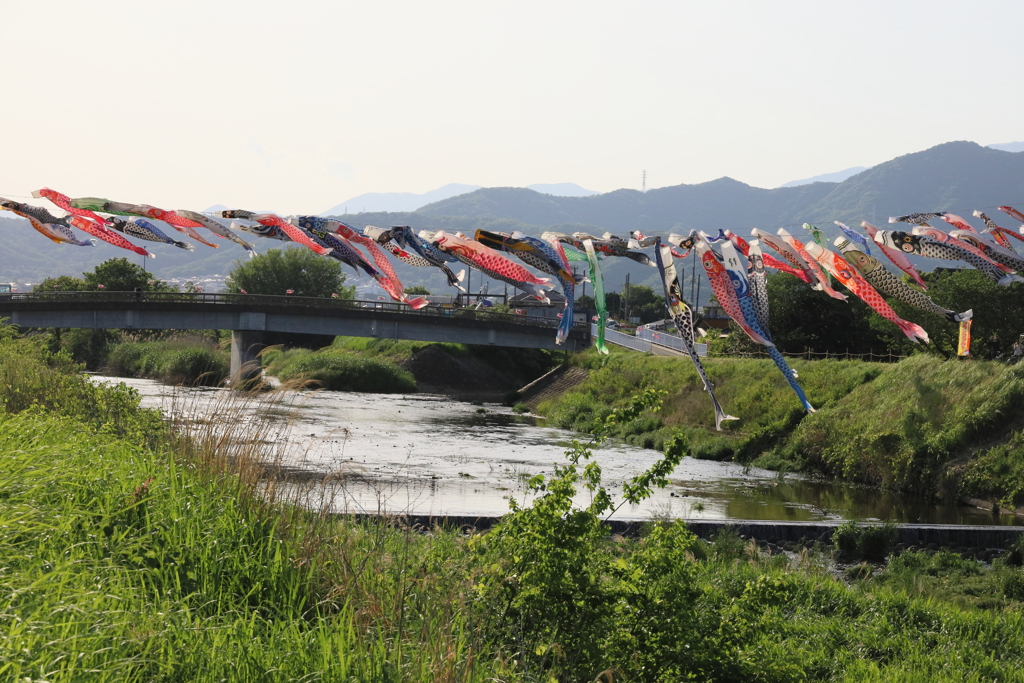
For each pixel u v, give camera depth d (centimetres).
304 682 468
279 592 616
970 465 2688
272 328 5900
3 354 2061
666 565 714
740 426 3747
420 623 582
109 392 1495
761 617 755
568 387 5462
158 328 5916
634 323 10975
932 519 2366
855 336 4816
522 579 677
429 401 5838
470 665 518
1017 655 1003
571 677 622
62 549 572
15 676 377
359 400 5500
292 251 9456
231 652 476
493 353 7606
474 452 3180
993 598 1373
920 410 3047
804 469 3238
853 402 3434
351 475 2325
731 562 1460
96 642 434
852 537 1808
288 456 954
